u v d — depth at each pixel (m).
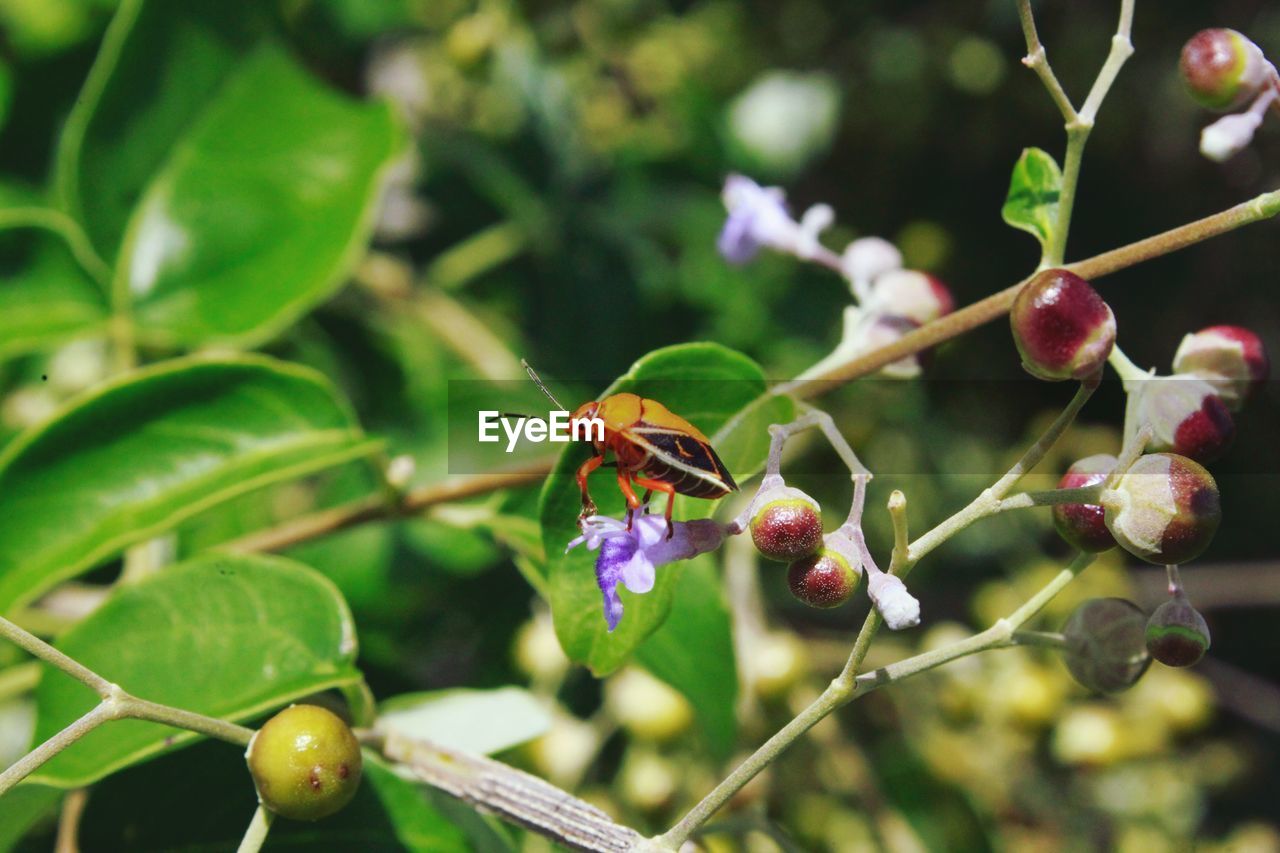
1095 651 0.15
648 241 0.29
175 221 0.20
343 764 0.15
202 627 0.16
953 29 0.35
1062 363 0.14
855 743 0.23
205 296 0.20
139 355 0.22
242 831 0.16
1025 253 0.37
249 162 0.20
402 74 0.30
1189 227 0.15
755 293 0.29
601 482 0.15
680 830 0.14
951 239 0.37
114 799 0.16
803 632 0.27
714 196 0.30
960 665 0.25
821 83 0.32
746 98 0.32
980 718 0.25
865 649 0.14
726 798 0.14
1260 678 0.37
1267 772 0.33
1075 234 0.37
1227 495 0.37
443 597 0.23
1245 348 0.15
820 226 0.17
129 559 0.20
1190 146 0.36
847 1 0.35
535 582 0.18
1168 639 0.14
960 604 0.31
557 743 0.22
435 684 0.24
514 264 0.29
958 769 0.25
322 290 0.19
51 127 0.23
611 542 0.14
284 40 0.21
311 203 0.20
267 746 0.15
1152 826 0.26
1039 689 0.25
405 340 0.26
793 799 0.22
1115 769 0.25
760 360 0.28
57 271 0.19
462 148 0.29
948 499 0.31
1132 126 0.36
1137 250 0.15
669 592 0.16
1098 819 0.26
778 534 0.14
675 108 0.31
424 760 0.16
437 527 0.23
